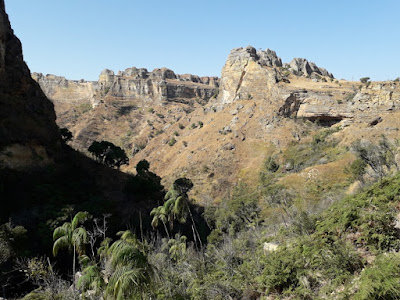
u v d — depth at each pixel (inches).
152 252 880.9
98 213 1348.4
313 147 2787.9
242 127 3484.3
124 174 2260.1
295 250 494.6
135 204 1679.4
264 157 2940.5
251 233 1073.5
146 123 5807.1
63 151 2015.3
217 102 4699.8
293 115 3336.6
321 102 3184.1
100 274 436.8
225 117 3887.8
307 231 608.7
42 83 7854.3
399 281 265.9
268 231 974.4
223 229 1428.4
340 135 2768.2
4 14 1941.4
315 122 3216.0
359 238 412.2
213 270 708.0
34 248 1019.9
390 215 413.1
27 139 1626.5
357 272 361.7
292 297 407.8
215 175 2918.3
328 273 390.3
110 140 5374.0
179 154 3683.6
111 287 334.0
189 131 4266.7
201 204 2213.3
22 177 1464.1
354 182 1448.1
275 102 3462.1
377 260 329.1
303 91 3344.0
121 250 361.1
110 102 6540.4
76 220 600.1
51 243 1057.5
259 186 2373.3
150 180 1899.6
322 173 1993.1
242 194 2425.0
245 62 4293.8
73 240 578.9
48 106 2102.6
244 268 573.3
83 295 433.1
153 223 1073.5
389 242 380.8
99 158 2364.7
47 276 711.7
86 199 1528.1
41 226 1122.7
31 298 582.6
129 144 5019.7
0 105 1594.5
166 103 6752.0
